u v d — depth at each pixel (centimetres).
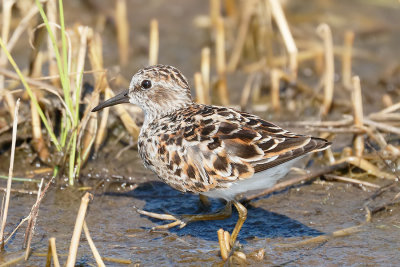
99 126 1346
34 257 985
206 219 1115
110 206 1166
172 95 1108
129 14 2045
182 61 1808
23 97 1375
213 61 1822
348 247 1011
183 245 1030
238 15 1878
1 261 971
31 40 1334
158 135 1002
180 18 2038
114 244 1030
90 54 1274
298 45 1817
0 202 1162
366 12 2047
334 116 1532
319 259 977
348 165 1251
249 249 1015
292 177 1249
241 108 1582
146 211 1128
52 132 1220
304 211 1139
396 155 1258
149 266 964
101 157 1331
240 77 1739
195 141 959
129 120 1333
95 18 1948
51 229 1074
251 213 1141
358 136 1288
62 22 1148
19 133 1329
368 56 1827
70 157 1212
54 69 1358
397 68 1714
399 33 1948
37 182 1227
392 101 1592
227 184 960
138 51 1861
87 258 986
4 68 1342
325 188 1219
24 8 1473
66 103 1178
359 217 1110
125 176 1273
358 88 1281
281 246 1021
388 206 1132
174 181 1001
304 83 1694
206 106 1062
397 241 1024
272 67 1702
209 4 2116
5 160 1312
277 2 1561
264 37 1775
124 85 1619
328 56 1494
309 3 2083
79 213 855
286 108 1596
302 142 912
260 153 922
